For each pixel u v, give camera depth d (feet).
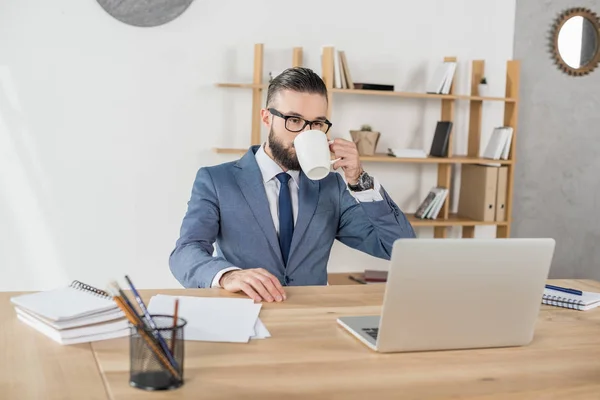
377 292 6.42
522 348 4.98
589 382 4.33
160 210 12.32
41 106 11.63
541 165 14.34
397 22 13.16
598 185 14.58
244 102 12.48
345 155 7.09
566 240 14.61
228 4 12.26
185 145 12.31
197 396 3.81
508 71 13.11
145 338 3.85
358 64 13.03
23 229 11.76
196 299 5.74
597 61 14.32
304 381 4.10
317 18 12.73
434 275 4.60
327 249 7.78
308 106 7.20
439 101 13.56
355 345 4.84
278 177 7.70
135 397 3.76
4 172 11.60
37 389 3.84
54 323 4.60
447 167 13.03
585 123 14.43
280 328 5.15
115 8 11.71
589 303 6.15
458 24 13.52
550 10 14.03
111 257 12.17
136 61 11.94
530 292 4.87
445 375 4.33
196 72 12.23
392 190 13.47
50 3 11.48
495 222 12.97
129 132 12.05
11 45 11.41
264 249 7.54
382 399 3.90
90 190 11.97
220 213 7.56
